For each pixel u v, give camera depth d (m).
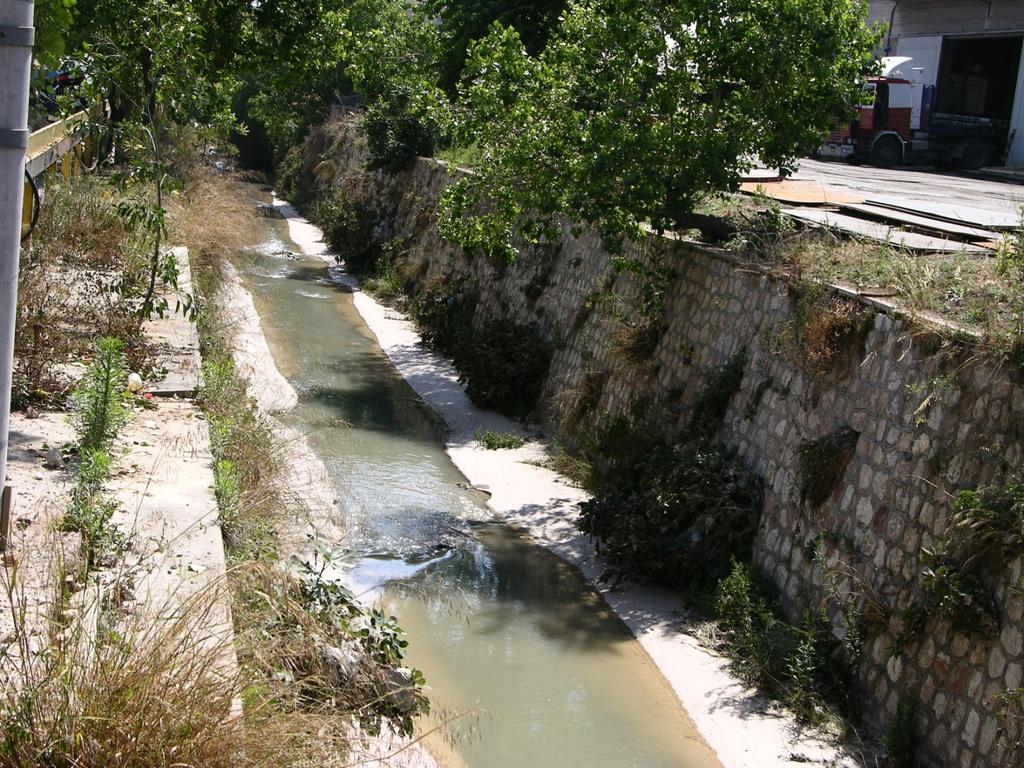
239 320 16.94
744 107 12.39
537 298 17.75
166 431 8.55
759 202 13.95
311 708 4.95
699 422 11.60
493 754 7.38
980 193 20.25
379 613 6.97
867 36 12.93
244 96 50.00
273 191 45.69
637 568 10.38
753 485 10.44
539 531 11.73
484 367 16.70
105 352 7.63
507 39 13.49
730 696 8.41
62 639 4.43
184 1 14.67
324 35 20.28
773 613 9.27
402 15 33.75
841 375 9.59
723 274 12.34
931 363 8.41
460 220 14.96
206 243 17.39
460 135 13.88
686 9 12.23
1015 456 7.32
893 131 31.50
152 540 6.23
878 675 8.04
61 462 7.16
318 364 18.28
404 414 15.98
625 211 13.11
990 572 7.18
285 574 6.18
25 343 9.16
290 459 10.86
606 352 14.65
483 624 9.47
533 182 13.35
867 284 9.88
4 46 4.79
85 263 12.26
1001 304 8.58
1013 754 6.50
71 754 3.88
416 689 6.22
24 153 4.98
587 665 8.88
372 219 28.58
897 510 8.36
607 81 12.59
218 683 4.22
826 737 7.84
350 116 38.75
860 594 8.36
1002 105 36.12
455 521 11.81
